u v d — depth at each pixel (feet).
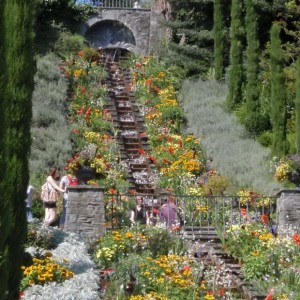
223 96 95.04
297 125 80.48
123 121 89.56
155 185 74.64
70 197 55.88
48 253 44.37
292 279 47.60
